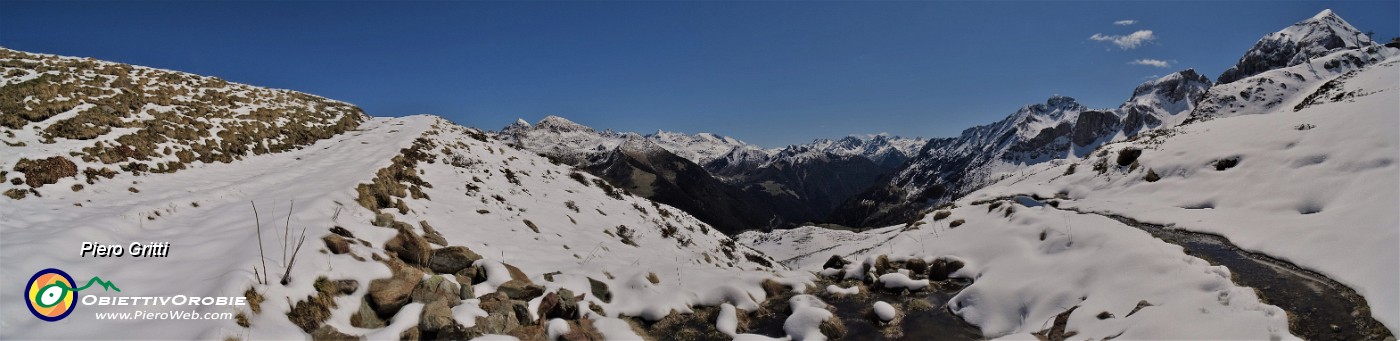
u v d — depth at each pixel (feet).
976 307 40.70
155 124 59.93
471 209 57.16
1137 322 30.45
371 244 35.83
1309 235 45.85
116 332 21.83
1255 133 83.76
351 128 93.91
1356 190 51.78
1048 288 39.47
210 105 74.74
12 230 31.63
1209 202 67.67
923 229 75.41
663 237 80.23
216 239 32.63
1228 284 32.78
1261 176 67.10
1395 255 35.94
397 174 58.59
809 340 36.09
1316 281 38.11
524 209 64.75
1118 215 72.69
